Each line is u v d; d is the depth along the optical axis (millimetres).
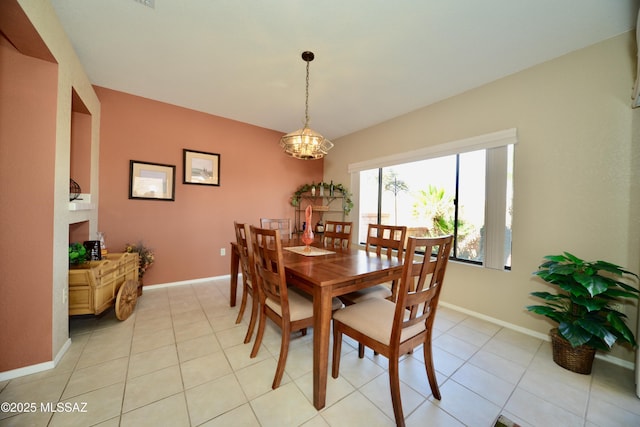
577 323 1558
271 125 3859
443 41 1885
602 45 1806
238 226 1996
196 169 3342
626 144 1710
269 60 2168
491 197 2371
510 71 2242
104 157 2752
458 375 1564
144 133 2971
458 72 2285
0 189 1432
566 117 1960
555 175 2006
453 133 2709
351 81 2480
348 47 1975
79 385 1390
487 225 2395
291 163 4289
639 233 1661
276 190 4117
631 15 1577
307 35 1852
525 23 1685
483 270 2420
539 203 2086
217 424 1162
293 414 1231
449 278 2693
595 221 1826
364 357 1771
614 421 1229
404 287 1114
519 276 2188
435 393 1354
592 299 1565
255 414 1226
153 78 2502
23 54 1511
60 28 1669
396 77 2391
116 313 2053
